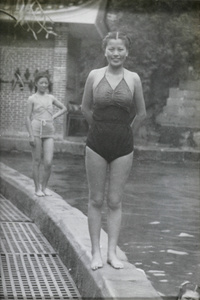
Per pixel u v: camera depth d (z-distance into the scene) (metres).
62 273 3.60
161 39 7.62
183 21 7.63
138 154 8.14
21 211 5.30
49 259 3.89
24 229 4.66
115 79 3.08
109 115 3.07
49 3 6.49
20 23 6.11
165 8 7.40
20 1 6.04
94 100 3.10
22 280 3.43
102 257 3.32
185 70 8.18
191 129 8.27
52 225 4.29
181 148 8.23
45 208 4.65
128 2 7.24
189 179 6.84
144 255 3.85
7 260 3.80
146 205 5.32
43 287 3.33
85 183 6.27
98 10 7.02
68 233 3.87
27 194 5.28
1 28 6.37
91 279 3.11
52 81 7.45
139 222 4.65
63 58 7.20
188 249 4.00
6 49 6.65
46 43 6.96
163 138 8.34
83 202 5.43
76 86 7.89
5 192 5.93
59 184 6.11
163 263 3.72
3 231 4.55
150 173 7.21
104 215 5.06
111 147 3.06
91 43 7.50
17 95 6.97
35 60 6.82
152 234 4.33
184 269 3.63
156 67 8.05
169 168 7.69
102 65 7.81
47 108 5.38
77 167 7.14
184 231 4.46
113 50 3.07
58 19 6.62
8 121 7.24
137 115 3.21
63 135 8.00
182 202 5.52
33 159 5.30
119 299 2.77
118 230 3.22
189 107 8.30
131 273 3.09
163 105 8.41
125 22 7.32
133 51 7.90
